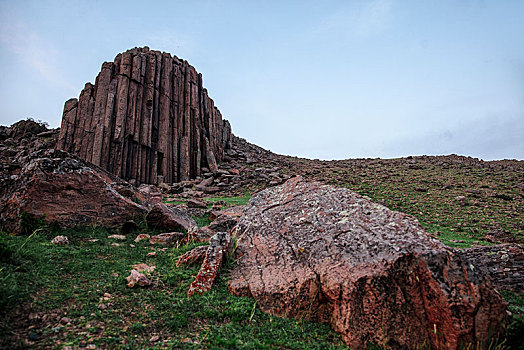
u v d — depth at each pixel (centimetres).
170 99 5366
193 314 488
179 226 1129
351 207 678
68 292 504
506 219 2522
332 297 514
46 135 6291
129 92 4816
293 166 5962
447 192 3622
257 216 778
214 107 6675
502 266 1016
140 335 418
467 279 451
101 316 447
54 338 380
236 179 4788
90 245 814
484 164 5744
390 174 4812
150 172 4875
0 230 775
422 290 473
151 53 5362
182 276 646
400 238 535
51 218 899
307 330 490
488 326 424
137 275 584
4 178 1026
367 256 533
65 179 971
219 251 645
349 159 7238
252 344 415
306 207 735
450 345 429
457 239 1902
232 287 585
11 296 435
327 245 598
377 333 462
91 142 4475
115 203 1082
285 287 555
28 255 611
